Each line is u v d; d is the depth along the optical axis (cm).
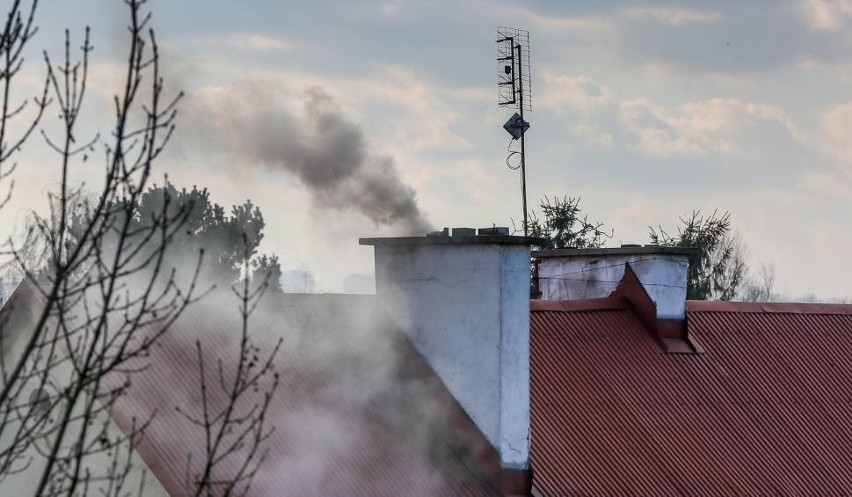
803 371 5853
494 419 4544
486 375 4572
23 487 4069
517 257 4584
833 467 5378
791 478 5212
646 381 5378
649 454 4988
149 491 3831
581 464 4794
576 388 5184
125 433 3834
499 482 4497
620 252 5838
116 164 2202
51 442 4041
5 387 2202
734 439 5284
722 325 5938
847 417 5691
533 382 5109
